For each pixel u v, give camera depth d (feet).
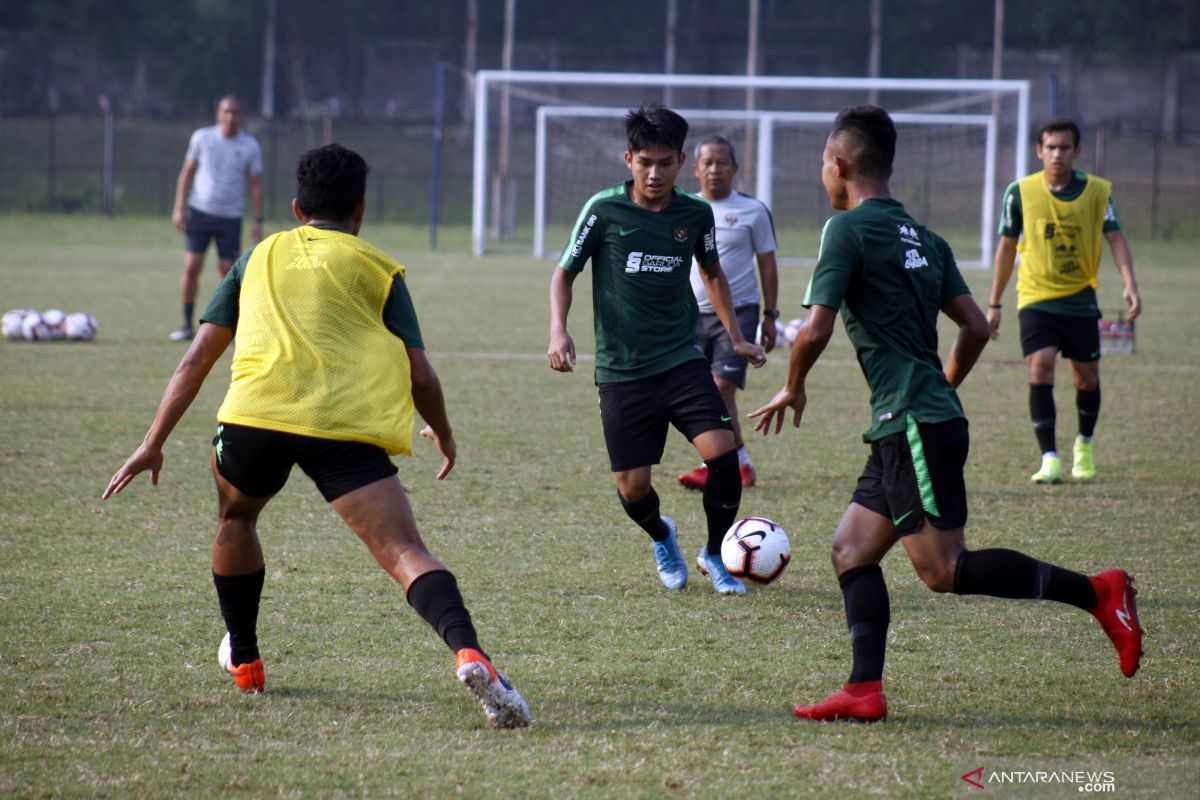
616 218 62.39
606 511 79.87
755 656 53.06
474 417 113.29
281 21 595.88
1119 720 45.78
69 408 111.75
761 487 87.66
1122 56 597.11
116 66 595.47
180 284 232.12
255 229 160.86
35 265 268.21
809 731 44.37
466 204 485.56
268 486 44.78
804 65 606.96
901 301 46.06
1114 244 91.04
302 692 48.11
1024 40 611.47
